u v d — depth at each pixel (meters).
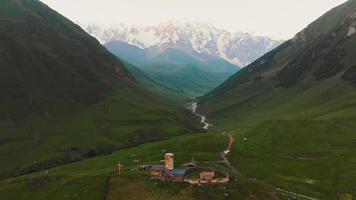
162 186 133.38
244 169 176.00
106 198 135.00
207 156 193.00
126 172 150.75
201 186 131.62
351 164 176.00
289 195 146.50
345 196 150.12
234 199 128.00
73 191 150.62
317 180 163.88
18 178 189.00
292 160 186.00
